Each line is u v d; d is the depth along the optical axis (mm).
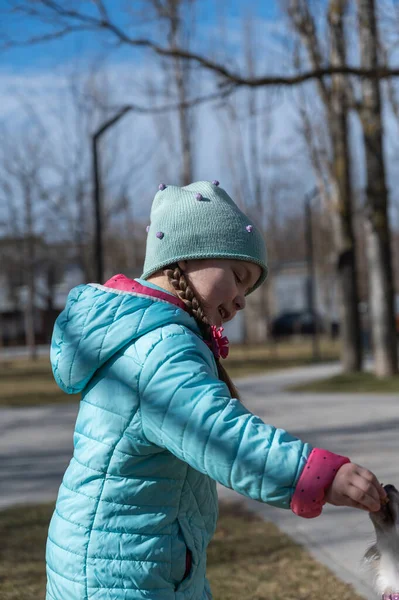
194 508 2129
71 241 28531
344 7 16531
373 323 16422
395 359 16281
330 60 16891
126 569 1996
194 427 1867
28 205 30781
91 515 2037
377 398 13531
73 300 2229
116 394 2037
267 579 4246
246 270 2248
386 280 16188
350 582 4109
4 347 54500
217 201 2225
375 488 1753
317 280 51125
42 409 14312
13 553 4914
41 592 4121
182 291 2170
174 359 1980
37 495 6707
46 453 9039
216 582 4215
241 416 1872
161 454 2047
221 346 2180
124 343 2055
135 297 2135
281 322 48969
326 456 1784
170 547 2037
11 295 52000
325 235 46094
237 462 1803
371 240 16250
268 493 1784
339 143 17797
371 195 16016
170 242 2188
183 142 26641
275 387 16766
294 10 16719
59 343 2184
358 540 4953
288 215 57406
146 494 2031
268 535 5184
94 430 2076
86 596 2002
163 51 11477
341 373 17906
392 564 1817
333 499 1769
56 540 2086
